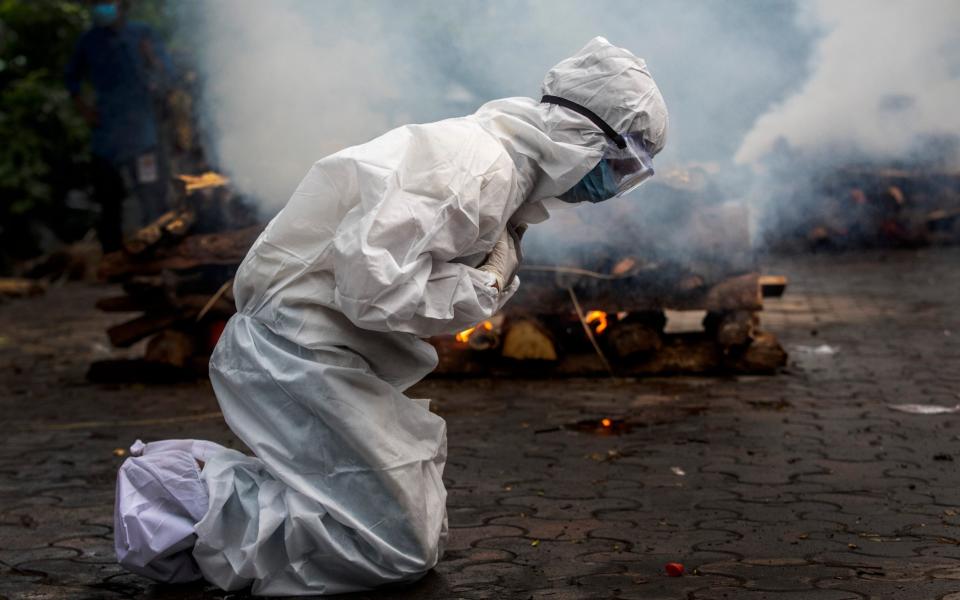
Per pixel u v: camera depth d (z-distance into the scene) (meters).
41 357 8.21
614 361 6.77
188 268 6.95
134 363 7.12
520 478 4.60
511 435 5.37
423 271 2.96
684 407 5.87
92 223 14.98
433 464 3.33
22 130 14.41
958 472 4.51
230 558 3.19
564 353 6.82
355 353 3.19
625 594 3.23
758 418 5.57
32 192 14.27
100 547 3.83
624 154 3.11
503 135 3.14
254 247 3.28
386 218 2.91
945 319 8.77
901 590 3.19
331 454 3.15
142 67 9.70
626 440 5.21
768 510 4.05
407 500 3.15
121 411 6.21
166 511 3.26
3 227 14.77
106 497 4.48
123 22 9.71
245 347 3.22
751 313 6.66
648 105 3.10
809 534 3.76
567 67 3.16
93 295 12.11
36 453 5.28
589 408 5.91
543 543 3.74
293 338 3.15
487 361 6.82
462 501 4.28
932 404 5.81
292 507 3.14
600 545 3.71
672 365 6.73
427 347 3.31
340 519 3.13
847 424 5.40
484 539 3.80
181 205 6.83
